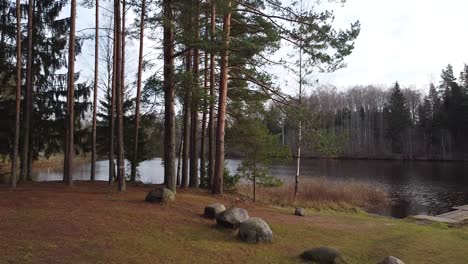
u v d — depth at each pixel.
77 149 20.53
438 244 9.83
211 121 17.23
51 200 10.51
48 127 18.80
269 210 13.51
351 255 8.04
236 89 16.19
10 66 17.00
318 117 15.41
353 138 68.56
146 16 13.71
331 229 10.75
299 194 20.09
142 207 10.41
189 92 12.30
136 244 7.25
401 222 14.27
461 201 23.27
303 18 12.88
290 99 14.52
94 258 6.28
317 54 13.07
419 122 66.94
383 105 76.69
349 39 12.92
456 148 59.00
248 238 8.16
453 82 60.09
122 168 13.09
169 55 12.44
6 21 16.73
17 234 7.15
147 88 12.72
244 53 12.76
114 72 17.86
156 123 21.03
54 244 6.78
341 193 21.41
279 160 16.84
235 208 9.52
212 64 15.41
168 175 12.91
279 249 7.91
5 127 17.41
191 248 7.39
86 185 15.71
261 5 13.32
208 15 14.64
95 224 8.30
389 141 67.62
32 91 17.67
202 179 18.16
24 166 16.33
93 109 18.55
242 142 16.19
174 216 9.81
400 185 30.64
